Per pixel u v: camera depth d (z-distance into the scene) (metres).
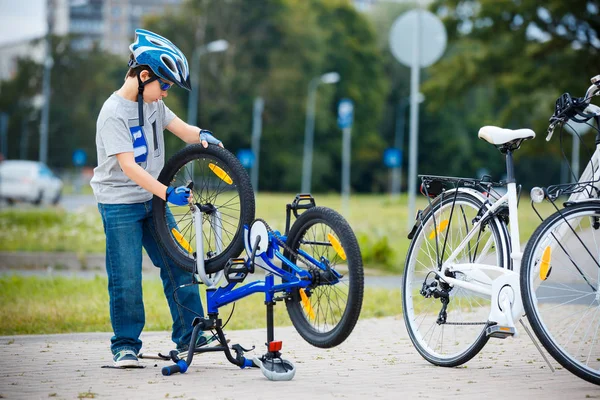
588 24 46.31
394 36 20.09
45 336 9.12
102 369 7.07
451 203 7.43
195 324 7.06
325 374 6.88
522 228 21.72
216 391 6.01
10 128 103.38
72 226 25.05
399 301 12.69
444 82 52.66
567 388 6.30
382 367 7.26
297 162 103.38
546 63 49.38
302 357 7.82
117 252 7.29
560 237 6.55
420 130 116.19
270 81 99.44
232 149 101.31
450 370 7.12
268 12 100.06
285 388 6.17
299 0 105.06
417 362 7.55
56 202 47.34
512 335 6.65
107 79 103.88
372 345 8.59
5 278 14.52
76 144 102.31
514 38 49.12
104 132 7.15
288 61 100.88
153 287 13.74
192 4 99.00
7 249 20.03
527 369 7.16
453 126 115.44
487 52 51.09
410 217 20.44
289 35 100.69
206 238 7.37
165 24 99.19
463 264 7.17
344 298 6.65
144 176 7.04
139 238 7.41
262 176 103.75
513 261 6.77
